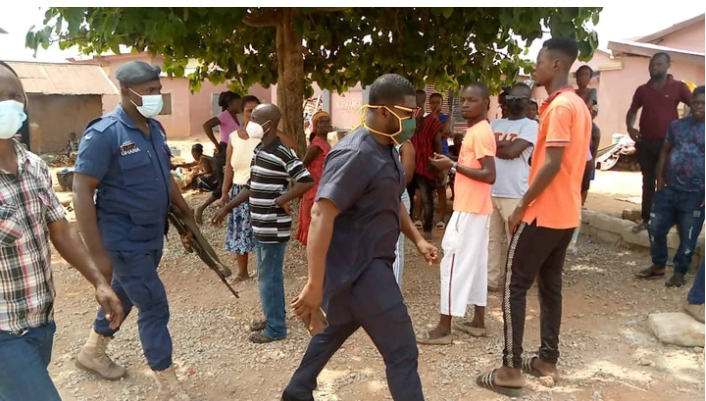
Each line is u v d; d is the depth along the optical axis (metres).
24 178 2.20
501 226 5.21
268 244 3.98
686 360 3.85
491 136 3.88
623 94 16.84
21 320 2.21
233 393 3.46
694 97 4.87
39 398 2.20
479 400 3.36
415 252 6.63
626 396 3.39
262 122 3.83
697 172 4.95
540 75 3.37
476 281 4.18
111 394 3.45
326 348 2.90
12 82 2.13
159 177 3.24
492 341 4.17
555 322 3.56
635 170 14.04
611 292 5.19
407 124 2.63
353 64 9.12
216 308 4.85
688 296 4.43
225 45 8.89
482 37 6.41
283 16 7.49
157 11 5.04
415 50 7.72
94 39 6.24
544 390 3.46
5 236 2.12
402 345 2.66
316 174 5.15
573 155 3.23
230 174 5.38
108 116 3.15
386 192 2.65
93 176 2.99
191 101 24.86
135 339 4.20
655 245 5.41
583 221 7.27
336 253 2.70
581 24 5.39
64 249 2.46
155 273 3.25
